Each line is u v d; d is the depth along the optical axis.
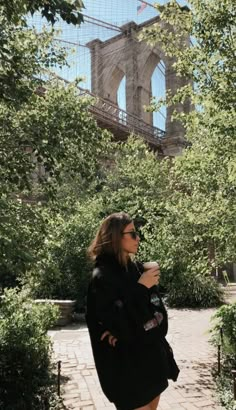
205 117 6.05
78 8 3.68
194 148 6.59
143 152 22.67
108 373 2.44
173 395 5.40
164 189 17.94
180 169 6.77
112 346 2.45
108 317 2.35
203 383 5.90
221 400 5.08
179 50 6.32
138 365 2.42
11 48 4.84
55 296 13.22
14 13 3.77
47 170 5.03
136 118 41.31
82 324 11.87
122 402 2.40
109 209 16.39
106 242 2.55
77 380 6.14
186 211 6.82
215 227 6.43
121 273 2.50
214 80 5.84
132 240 2.58
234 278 20.55
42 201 5.76
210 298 14.46
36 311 6.88
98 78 52.81
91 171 5.69
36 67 5.41
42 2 3.57
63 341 9.32
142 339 2.43
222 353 6.97
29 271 5.27
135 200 16.23
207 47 5.82
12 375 5.09
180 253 7.01
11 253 4.21
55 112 5.22
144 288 2.48
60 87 5.62
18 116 5.04
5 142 4.90
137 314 2.42
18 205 5.27
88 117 5.58
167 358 2.60
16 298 6.82
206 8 5.77
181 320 11.84
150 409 2.50
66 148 5.21
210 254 7.02
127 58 49.88
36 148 4.87
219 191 6.33
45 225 5.42
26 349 5.37
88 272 13.58
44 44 5.54
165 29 6.89
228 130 5.53
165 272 14.72
